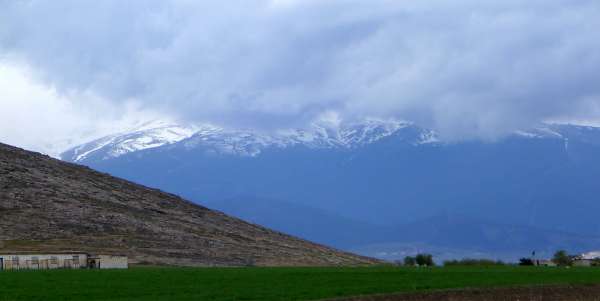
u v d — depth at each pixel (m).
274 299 64.62
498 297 74.88
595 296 79.81
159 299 63.75
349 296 67.50
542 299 76.56
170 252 144.62
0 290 69.81
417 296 70.69
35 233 145.00
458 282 80.94
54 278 82.19
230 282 78.88
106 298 64.69
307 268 107.75
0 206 156.00
